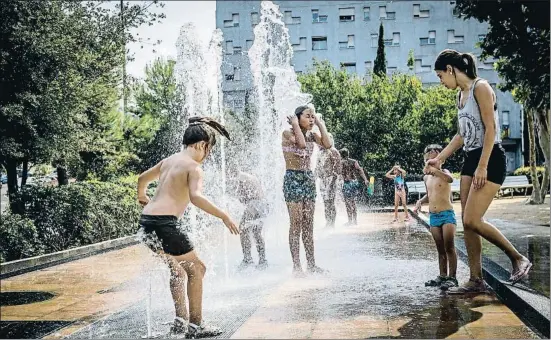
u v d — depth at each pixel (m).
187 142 4.54
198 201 4.25
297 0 50.84
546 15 10.62
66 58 10.62
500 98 47.16
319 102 31.12
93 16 11.99
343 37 50.78
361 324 4.21
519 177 23.62
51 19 10.58
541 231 9.46
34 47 10.10
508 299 4.84
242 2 50.28
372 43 50.59
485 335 3.88
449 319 4.30
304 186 6.36
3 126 10.37
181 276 4.38
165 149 25.58
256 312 4.68
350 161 12.68
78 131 11.86
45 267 8.42
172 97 27.81
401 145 29.59
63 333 4.48
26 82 10.33
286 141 6.30
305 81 32.16
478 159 5.31
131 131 23.02
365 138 29.95
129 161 22.06
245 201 7.20
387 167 29.70
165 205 4.31
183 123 17.02
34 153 11.25
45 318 5.07
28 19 10.20
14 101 10.30
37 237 9.30
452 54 5.37
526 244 7.81
